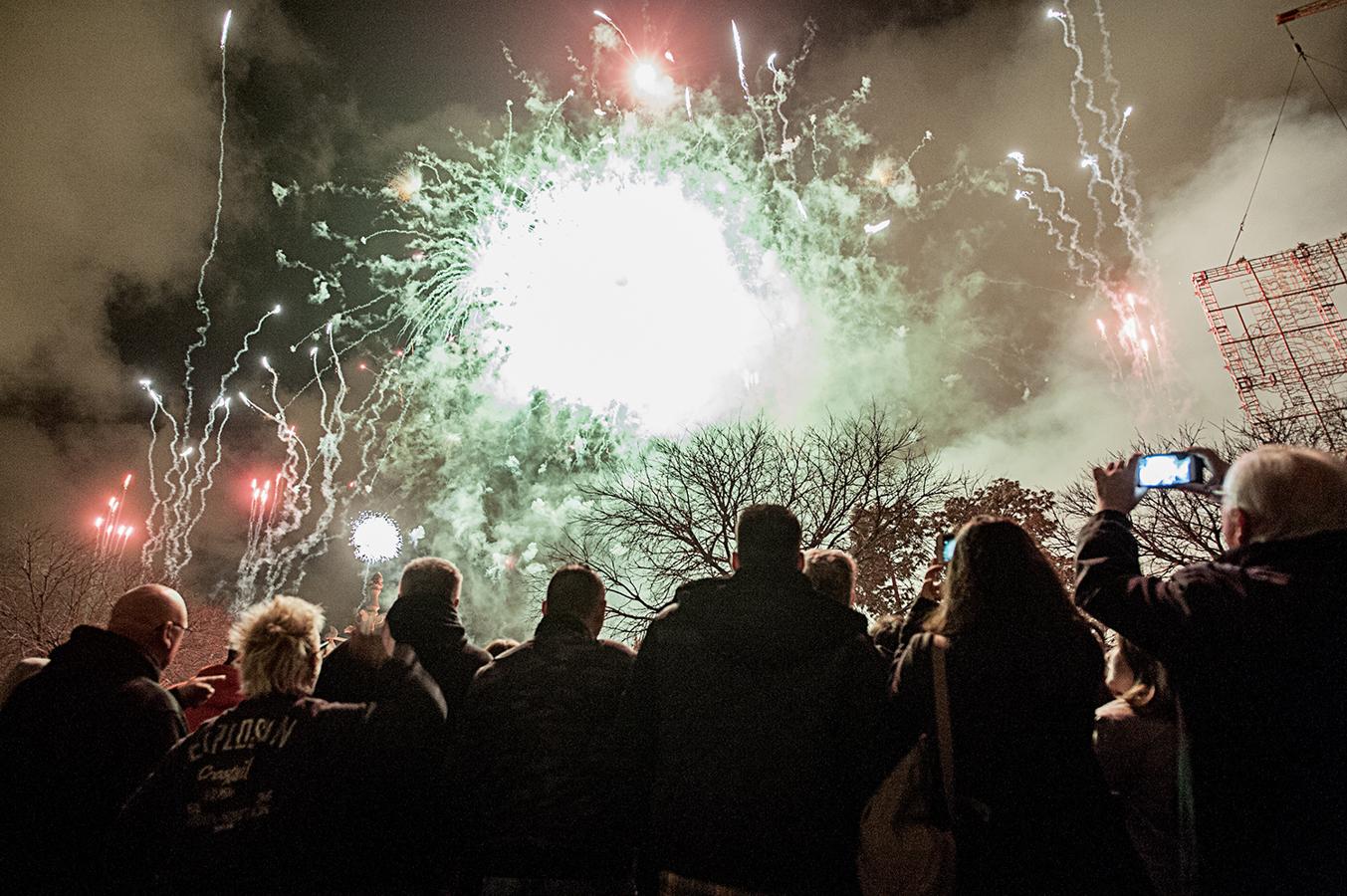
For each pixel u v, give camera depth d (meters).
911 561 19.14
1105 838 2.88
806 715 3.12
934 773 3.04
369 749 3.33
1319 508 2.57
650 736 3.37
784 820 2.99
